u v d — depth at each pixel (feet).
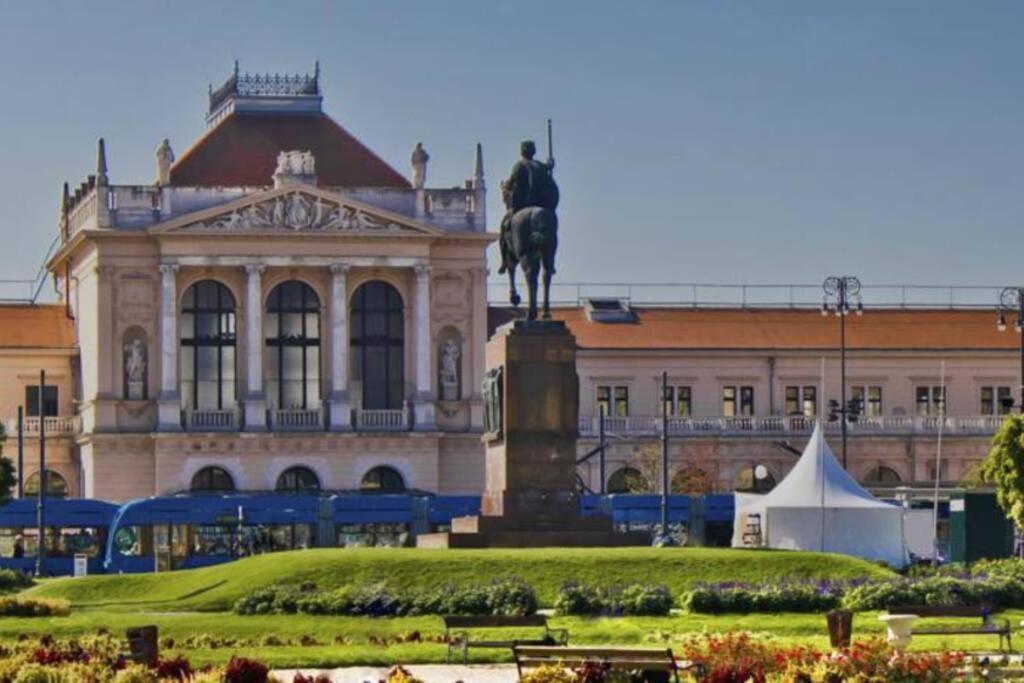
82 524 523.70
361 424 649.61
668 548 335.67
